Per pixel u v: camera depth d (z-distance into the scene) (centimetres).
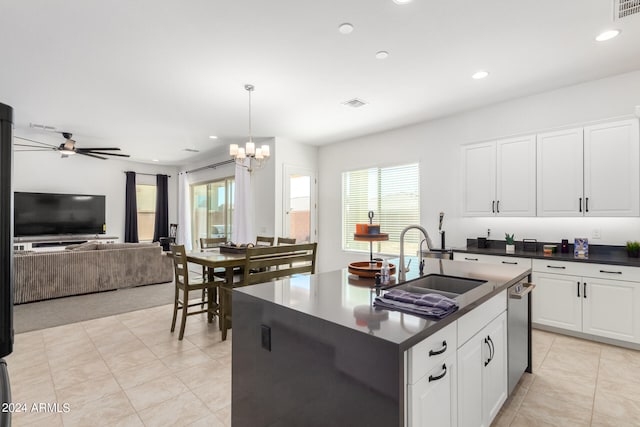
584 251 316
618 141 297
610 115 314
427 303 128
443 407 125
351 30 238
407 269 214
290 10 215
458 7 213
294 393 131
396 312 128
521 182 352
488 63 289
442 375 122
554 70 303
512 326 202
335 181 582
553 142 332
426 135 455
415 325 112
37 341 302
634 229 311
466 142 410
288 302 142
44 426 182
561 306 308
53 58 278
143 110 412
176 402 206
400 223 487
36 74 308
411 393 104
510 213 359
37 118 448
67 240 703
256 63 288
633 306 271
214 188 754
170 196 881
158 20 225
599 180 305
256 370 151
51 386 224
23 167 667
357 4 209
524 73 309
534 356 269
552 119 347
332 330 115
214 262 302
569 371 244
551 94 348
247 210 591
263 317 147
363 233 207
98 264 483
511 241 362
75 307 409
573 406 201
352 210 559
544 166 337
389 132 500
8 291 68
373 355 102
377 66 294
